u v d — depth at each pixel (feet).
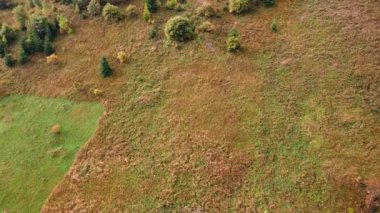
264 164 139.74
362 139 140.36
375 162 134.10
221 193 135.33
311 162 137.69
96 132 158.81
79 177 146.51
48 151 156.66
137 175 143.95
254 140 146.30
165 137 152.66
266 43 175.32
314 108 151.33
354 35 171.73
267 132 147.54
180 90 165.89
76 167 149.79
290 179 135.03
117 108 165.27
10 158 156.97
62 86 177.68
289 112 151.53
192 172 141.59
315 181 133.08
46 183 147.33
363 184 129.49
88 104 169.68
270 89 159.53
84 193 142.31
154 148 150.41
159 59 178.50
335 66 162.40
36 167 152.66
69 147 156.76
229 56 172.86
